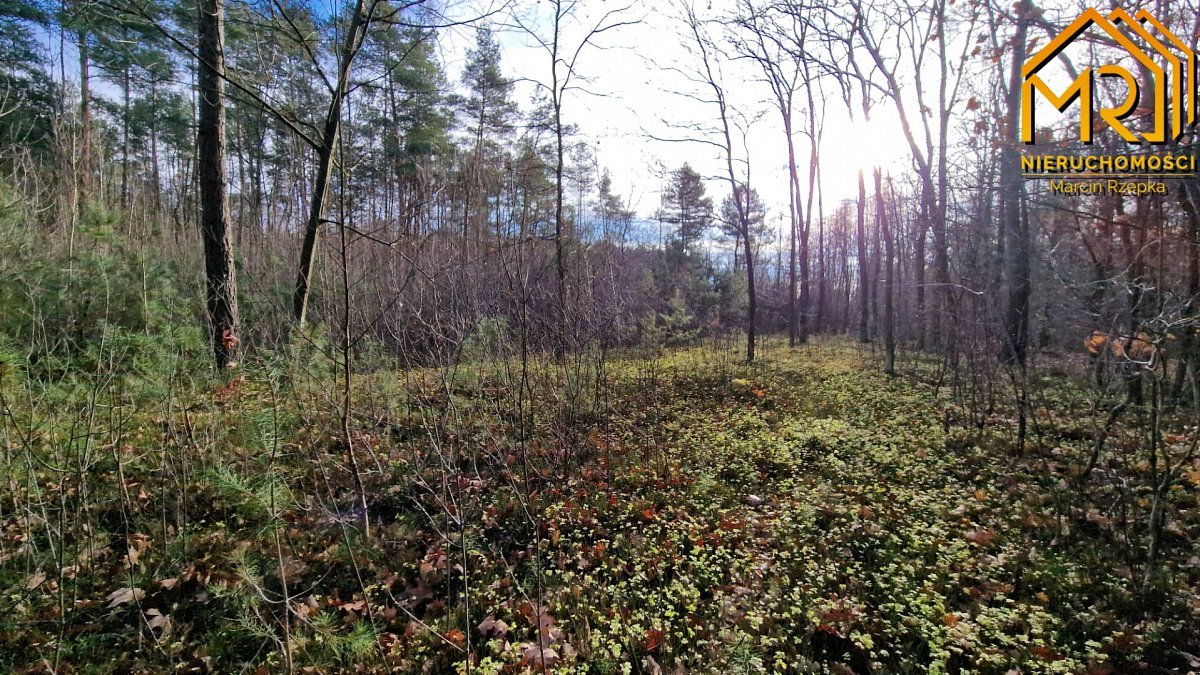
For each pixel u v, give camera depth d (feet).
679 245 82.74
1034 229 23.18
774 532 14.37
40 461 10.41
